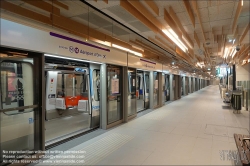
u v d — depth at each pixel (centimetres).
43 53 288
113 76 513
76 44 349
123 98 555
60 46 311
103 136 414
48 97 552
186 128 482
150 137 406
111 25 468
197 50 873
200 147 344
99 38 520
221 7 376
